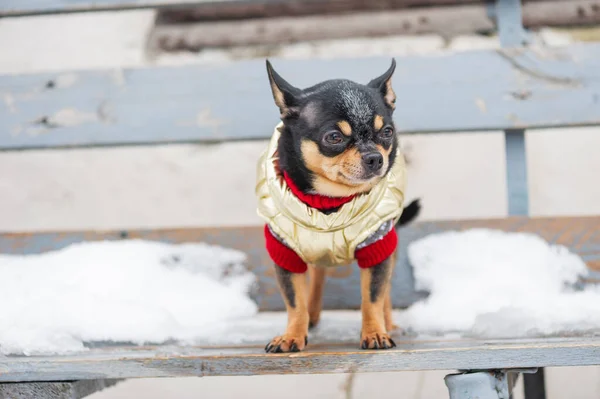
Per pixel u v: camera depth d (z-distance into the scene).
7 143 3.36
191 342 2.56
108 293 3.00
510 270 2.98
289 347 2.20
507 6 3.38
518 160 3.26
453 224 3.17
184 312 2.96
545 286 2.91
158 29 4.62
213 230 3.25
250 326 2.82
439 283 3.02
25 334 2.34
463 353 1.95
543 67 3.21
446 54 3.26
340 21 4.52
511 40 3.35
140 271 3.10
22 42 4.75
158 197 4.58
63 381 2.08
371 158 2.18
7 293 2.87
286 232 2.30
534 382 3.25
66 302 2.69
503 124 3.20
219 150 4.68
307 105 2.31
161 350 2.32
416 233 3.17
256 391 3.78
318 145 2.25
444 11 4.44
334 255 2.33
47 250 3.24
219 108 3.32
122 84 3.37
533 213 4.34
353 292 3.12
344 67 3.31
